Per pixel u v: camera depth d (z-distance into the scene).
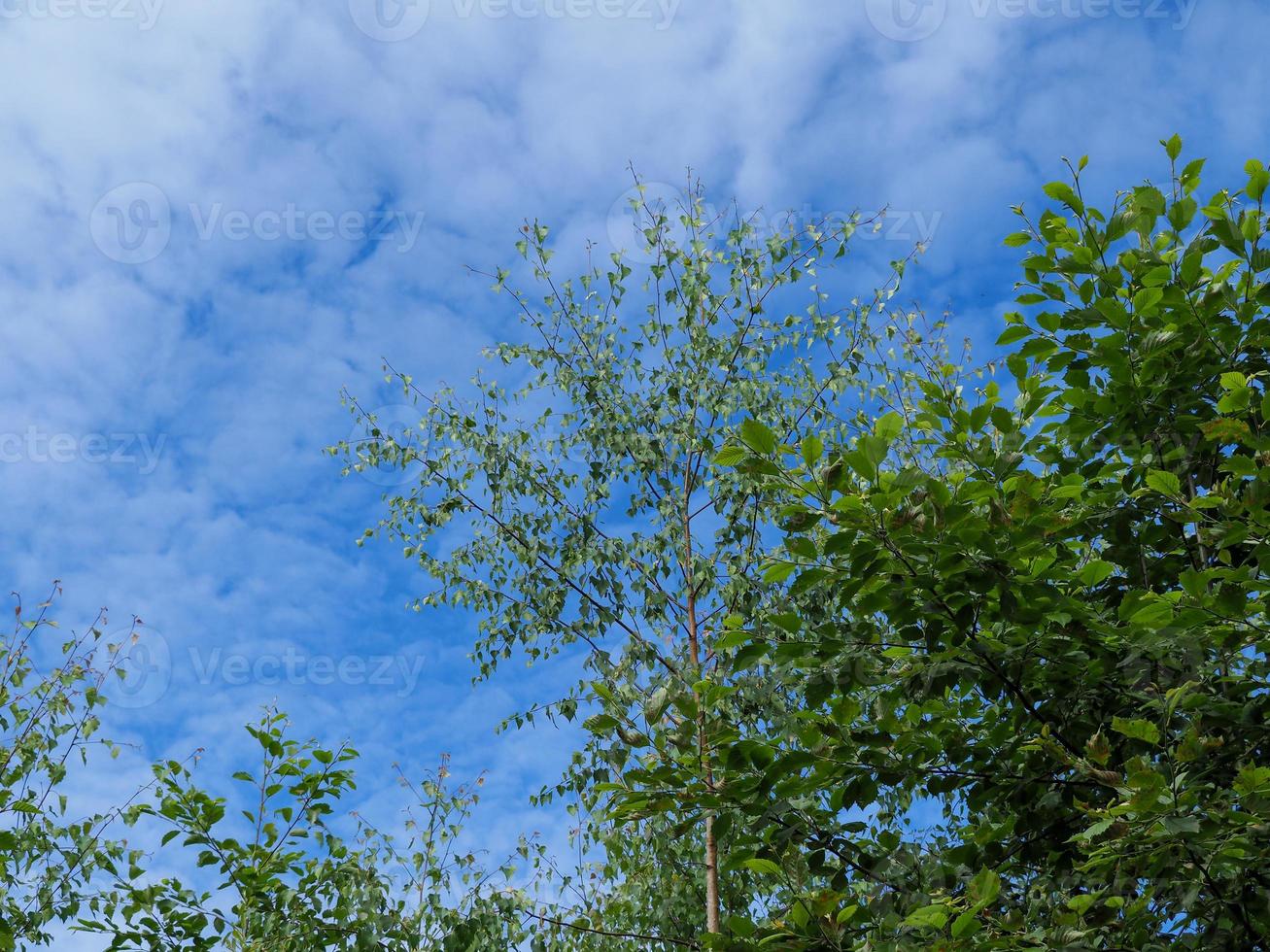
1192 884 2.99
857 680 3.36
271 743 5.95
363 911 5.88
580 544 7.85
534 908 6.40
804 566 3.32
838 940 2.94
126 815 6.60
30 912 6.38
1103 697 3.58
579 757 7.04
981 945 2.79
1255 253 3.70
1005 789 3.62
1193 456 3.79
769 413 7.74
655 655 7.02
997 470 3.51
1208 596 3.02
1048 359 4.03
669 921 6.54
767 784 3.37
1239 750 3.28
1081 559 4.00
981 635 3.42
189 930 5.92
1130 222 3.84
